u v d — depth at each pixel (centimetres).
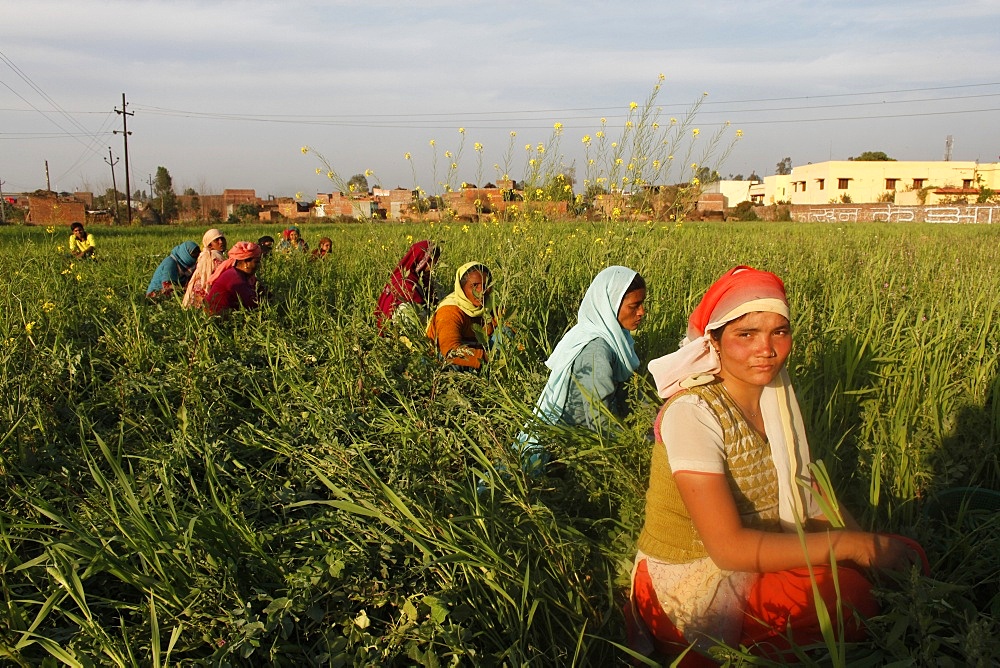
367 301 683
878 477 289
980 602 265
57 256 1187
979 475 357
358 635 252
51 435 413
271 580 285
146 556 278
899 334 498
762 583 229
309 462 355
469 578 267
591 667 250
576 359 376
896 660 208
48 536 300
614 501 323
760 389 237
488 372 464
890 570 227
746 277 222
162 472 331
